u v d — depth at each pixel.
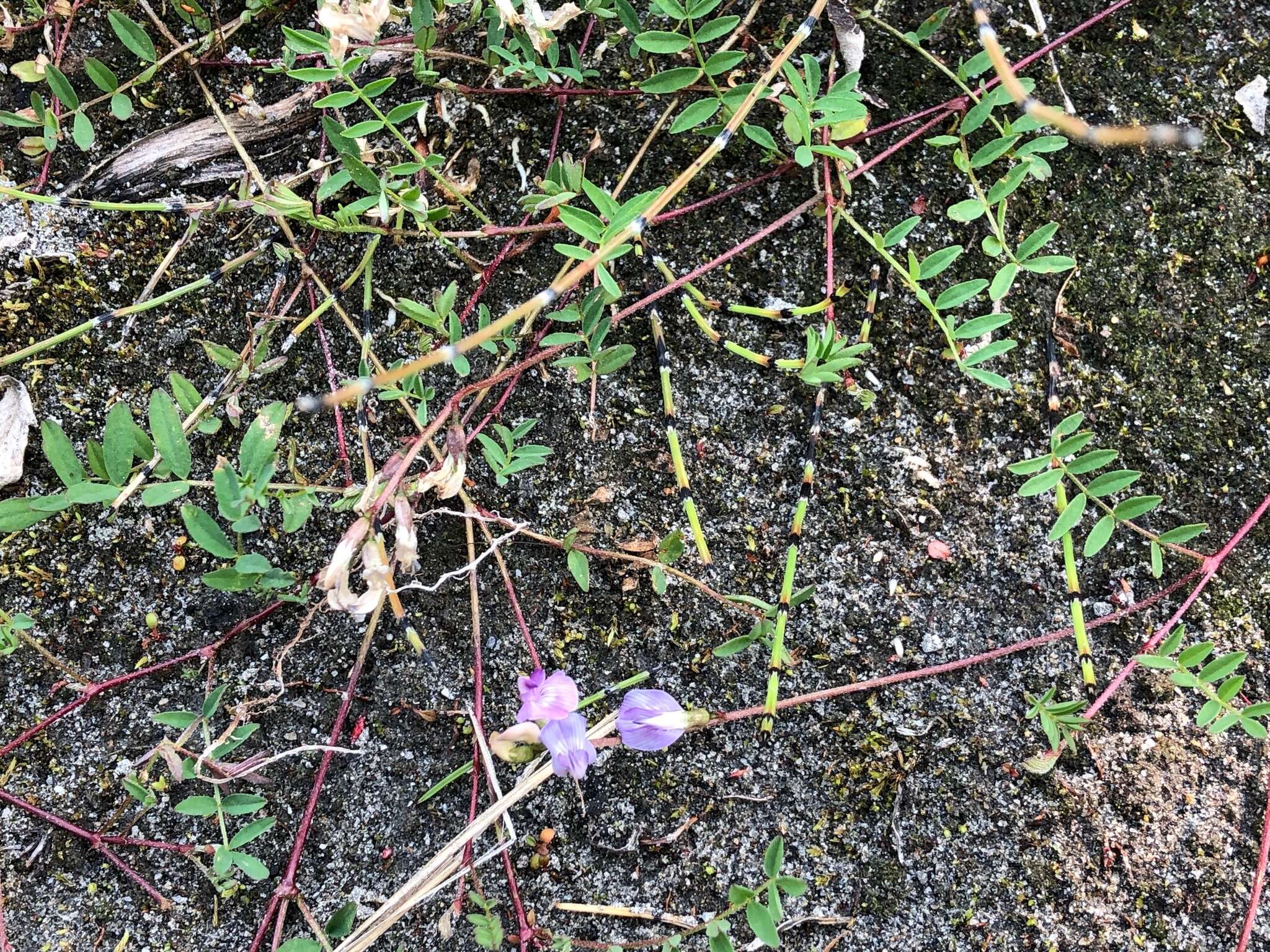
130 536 0.16
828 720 0.16
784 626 0.15
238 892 0.16
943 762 0.16
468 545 0.16
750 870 0.16
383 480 0.14
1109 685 0.16
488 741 0.16
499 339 0.16
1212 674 0.15
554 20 0.15
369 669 0.16
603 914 0.16
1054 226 0.15
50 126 0.16
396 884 0.16
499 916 0.16
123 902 0.16
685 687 0.16
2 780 0.16
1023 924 0.16
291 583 0.14
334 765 0.16
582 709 0.16
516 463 0.16
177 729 0.16
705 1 0.15
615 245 0.12
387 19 0.14
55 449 0.13
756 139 0.16
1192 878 0.16
